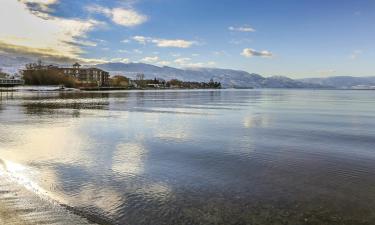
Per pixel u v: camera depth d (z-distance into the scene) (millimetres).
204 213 12023
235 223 11305
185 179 16031
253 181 15891
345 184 15586
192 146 24547
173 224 11086
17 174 16078
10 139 26359
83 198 12984
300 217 11859
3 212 11125
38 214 11109
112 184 14938
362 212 12336
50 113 50969
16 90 173500
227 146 24797
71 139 26828
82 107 65312
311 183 15703
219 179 16109
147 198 13312
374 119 47438
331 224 11352
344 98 143000
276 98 137750
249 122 42031
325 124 40625
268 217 11812
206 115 51250
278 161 20078
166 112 56094
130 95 143875
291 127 37156
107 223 10852
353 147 24984
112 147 23672
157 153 21844
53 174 16281
